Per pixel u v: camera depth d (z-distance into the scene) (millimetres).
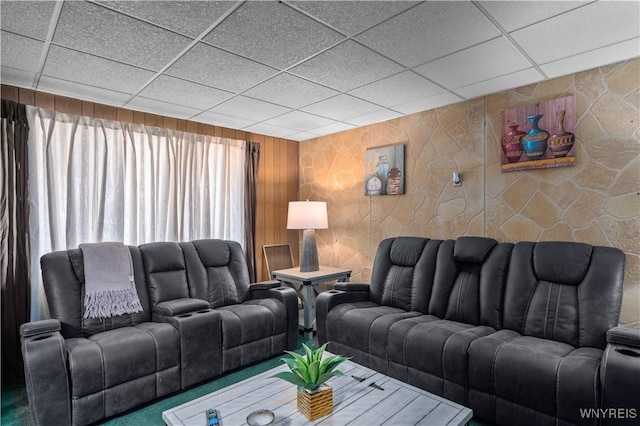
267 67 2623
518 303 2623
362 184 4324
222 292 3512
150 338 2506
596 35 2176
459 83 2965
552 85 2875
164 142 3771
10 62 2477
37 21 1963
